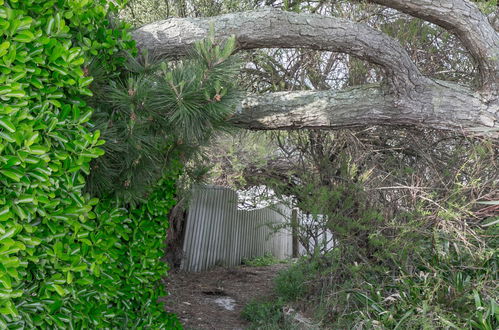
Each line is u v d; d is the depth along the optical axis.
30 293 2.57
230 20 3.46
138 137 3.03
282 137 5.73
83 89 2.63
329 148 5.30
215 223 8.98
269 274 8.32
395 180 4.59
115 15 3.49
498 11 4.83
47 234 2.59
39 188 2.37
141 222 3.83
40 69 2.36
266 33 3.44
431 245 4.46
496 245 4.32
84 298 2.99
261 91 5.62
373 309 4.25
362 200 4.71
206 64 2.97
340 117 3.79
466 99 3.67
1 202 2.14
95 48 3.03
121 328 3.62
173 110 2.98
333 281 4.98
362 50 3.51
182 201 6.35
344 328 4.24
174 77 2.96
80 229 2.86
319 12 5.12
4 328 2.13
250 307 5.59
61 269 2.66
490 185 3.95
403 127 4.02
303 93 3.94
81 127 2.62
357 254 4.78
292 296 5.64
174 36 3.47
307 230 5.34
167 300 6.20
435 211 4.00
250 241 10.02
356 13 4.78
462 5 3.51
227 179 6.69
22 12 2.23
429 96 3.67
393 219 4.36
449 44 4.81
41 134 2.45
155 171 3.49
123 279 3.74
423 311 3.78
